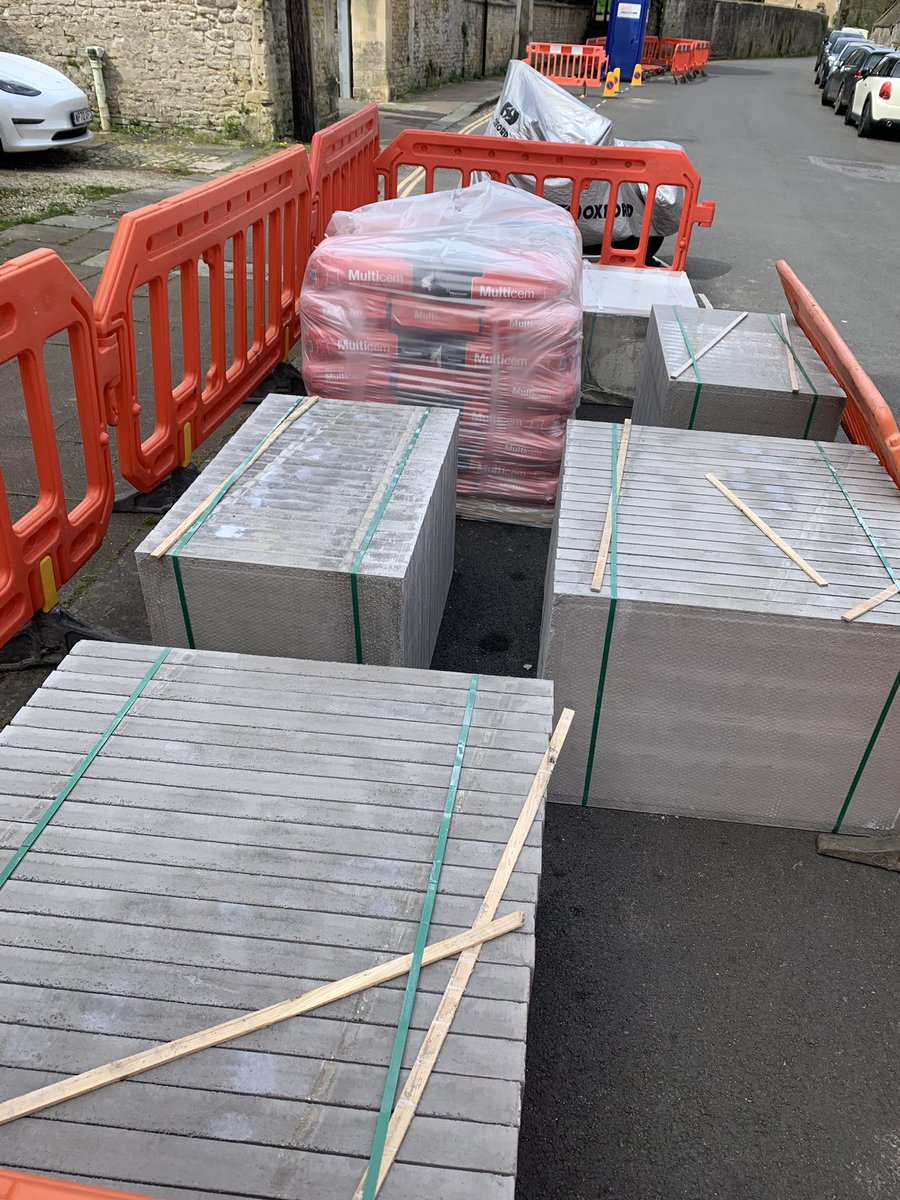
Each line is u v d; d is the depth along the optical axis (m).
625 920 2.42
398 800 1.71
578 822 2.72
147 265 3.34
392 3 18.42
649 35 36.03
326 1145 1.20
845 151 16.73
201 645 2.52
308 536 2.46
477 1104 1.25
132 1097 1.24
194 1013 1.34
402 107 18.16
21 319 2.57
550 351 3.69
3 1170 1.03
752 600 2.33
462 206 4.37
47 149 10.62
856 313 7.61
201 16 12.17
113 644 2.12
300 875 1.56
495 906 1.51
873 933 2.43
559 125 6.80
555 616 2.38
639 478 2.92
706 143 16.69
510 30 27.38
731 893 2.51
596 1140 1.93
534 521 4.17
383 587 2.31
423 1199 1.14
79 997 1.36
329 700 1.96
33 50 12.73
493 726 1.90
